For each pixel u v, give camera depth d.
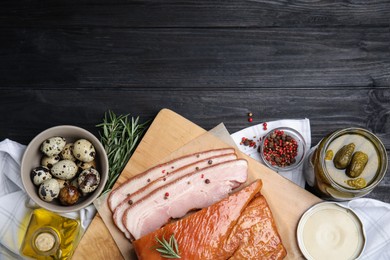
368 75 0.76
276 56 0.76
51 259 0.71
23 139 0.75
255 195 0.67
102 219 0.70
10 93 0.76
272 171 0.71
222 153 0.72
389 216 0.71
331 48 0.76
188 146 0.72
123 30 0.76
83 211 0.71
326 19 0.76
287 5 0.76
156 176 0.71
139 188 0.71
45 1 0.76
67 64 0.76
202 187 0.70
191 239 0.63
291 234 0.70
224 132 0.73
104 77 0.76
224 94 0.76
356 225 0.69
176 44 0.76
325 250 0.68
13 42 0.76
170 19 0.76
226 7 0.76
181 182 0.70
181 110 0.76
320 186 0.67
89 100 0.76
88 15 0.76
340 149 0.64
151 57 0.76
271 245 0.65
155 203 0.69
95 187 0.68
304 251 0.68
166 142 0.72
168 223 0.69
